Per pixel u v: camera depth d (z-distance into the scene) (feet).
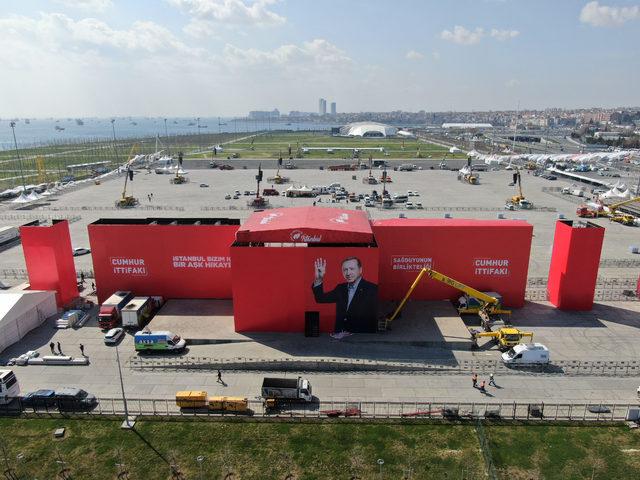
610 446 110.42
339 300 161.17
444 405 124.67
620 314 181.06
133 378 139.13
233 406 122.62
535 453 108.17
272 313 162.81
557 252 185.98
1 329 153.38
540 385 135.23
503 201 406.62
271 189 437.17
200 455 108.06
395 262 185.37
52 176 575.38
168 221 192.85
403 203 392.27
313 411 123.65
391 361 146.30
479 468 103.81
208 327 166.50
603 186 487.20
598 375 140.26
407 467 104.06
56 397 124.98
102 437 114.21
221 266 186.39
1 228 294.05
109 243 185.06
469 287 176.04
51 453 108.99
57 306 184.75
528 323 173.47
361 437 113.60
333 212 186.70
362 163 650.02
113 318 168.86
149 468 104.27
